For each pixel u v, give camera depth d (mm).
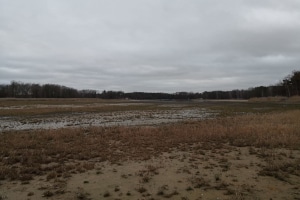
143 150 11711
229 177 7961
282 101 77438
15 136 15219
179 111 41844
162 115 34031
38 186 7281
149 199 6375
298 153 10867
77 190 6973
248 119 24062
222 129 16828
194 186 7203
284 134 14508
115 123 24859
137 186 7258
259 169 8758
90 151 11445
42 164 9562
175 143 13203
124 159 10141
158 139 14289
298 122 20000
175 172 8492
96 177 8047
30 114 34344
